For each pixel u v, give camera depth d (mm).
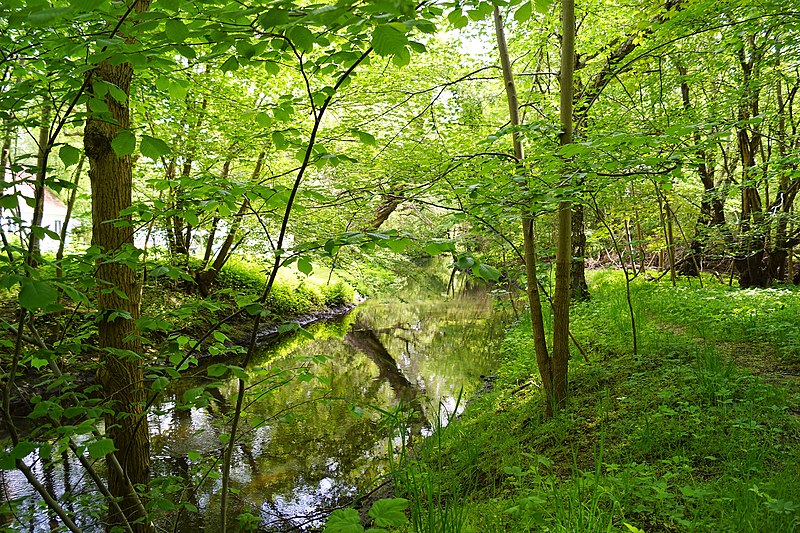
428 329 14172
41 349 2117
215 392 8086
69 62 2020
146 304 5613
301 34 1577
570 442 4375
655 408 4574
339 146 7539
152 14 1540
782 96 10750
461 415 6598
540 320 5180
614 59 7293
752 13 5316
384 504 1598
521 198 4176
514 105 5168
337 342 12641
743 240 11484
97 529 4039
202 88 7207
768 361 5582
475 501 3766
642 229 12469
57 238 1816
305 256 2084
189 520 4629
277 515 4691
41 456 1751
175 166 8945
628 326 7664
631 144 3551
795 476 3047
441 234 6258
